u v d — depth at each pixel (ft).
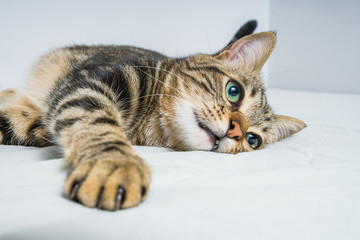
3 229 0.58
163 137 1.31
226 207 0.72
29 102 1.31
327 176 0.93
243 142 1.30
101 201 0.67
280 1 4.05
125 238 0.57
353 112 2.19
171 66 1.37
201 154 1.06
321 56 4.04
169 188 0.80
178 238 0.58
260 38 1.46
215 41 3.29
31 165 0.90
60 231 0.58
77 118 1.05
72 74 1.24
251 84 1.42
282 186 0.85
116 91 1.21
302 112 2.15
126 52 1.37
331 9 3.91
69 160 0.91
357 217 0.72
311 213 0.72
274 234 0.62
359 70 3.92
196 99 1.25
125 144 0.90
